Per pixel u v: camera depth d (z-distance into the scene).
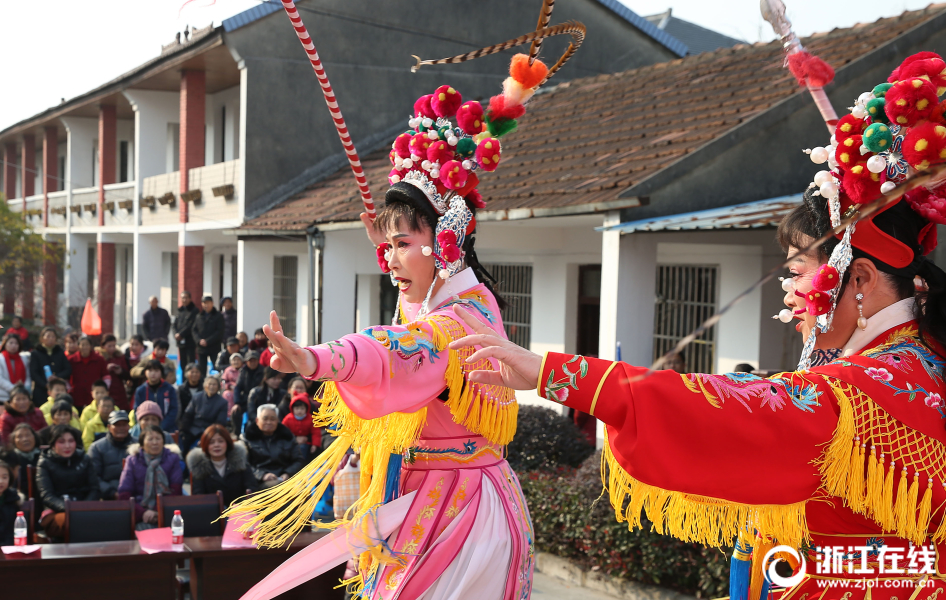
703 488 1.40
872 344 1.59
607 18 16.94
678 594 5.53
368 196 2.24
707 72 11.39
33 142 30.48
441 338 1.86
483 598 2.06
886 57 8.01
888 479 1.44
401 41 16.17
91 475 7.16
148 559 5.28
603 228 7.62
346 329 12.44
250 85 15.19
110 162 23.33
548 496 6.55
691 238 8.85
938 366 1.54
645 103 11.00
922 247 1.61
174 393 10.65
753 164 7.98
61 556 5.12
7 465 6.07
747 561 1.84
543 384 1.44
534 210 8.20
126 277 28.53
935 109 1.49
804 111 8.02
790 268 1.67
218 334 16.41
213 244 22.09
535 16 16.95
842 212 1.59
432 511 2.07
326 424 2.06
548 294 11.81
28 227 25.88
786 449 1.40
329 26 15.62
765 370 8.48
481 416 1.97
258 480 7.44
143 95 20.78
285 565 2.12
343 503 5.39
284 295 18.17
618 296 7.80
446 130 2.19
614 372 1.43
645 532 5.67
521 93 2.22
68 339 12.44
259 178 15.30
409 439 1.95
